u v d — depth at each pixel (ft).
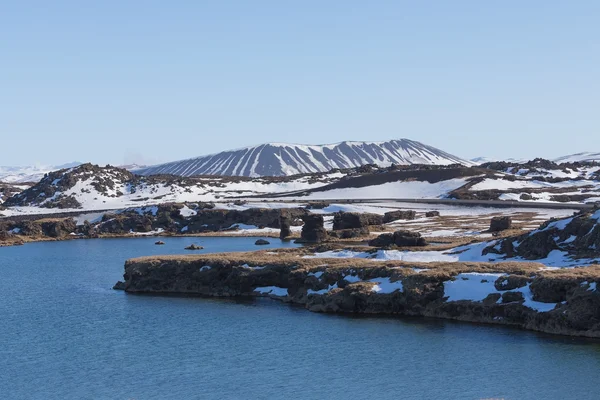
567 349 241.35
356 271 330.34
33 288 411.34
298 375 227.61
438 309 292.81
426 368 229.45
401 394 208.23
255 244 640.99
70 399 213.05
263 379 224.94
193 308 329.93
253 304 335.88
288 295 343.46
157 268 386.93
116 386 222.89
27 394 218.18
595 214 361.10
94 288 403.95
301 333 276.62
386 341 260.62
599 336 252.62
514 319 274.57
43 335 288.10
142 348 263.90
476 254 373.61
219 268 372.79
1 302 363.35
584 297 260.01
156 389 219.20
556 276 276.00
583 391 205.16
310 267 348.79
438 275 305.12
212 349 259.80
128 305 342.44
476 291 293.43
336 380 221.87
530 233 370.73
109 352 260.01
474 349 245.86
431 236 578.66
